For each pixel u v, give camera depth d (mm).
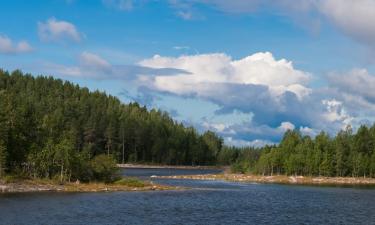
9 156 138750
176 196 120375
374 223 82438
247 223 79312
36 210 85375
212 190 144000
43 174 138625
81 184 136750
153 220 79562
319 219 85875
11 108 150000
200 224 77125
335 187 175250
